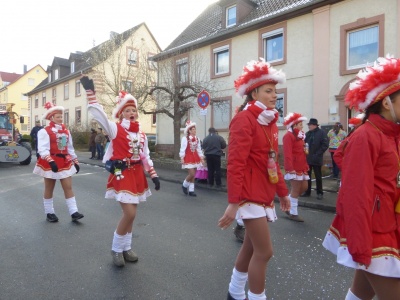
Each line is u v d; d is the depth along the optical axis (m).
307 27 14.08
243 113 2.63
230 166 2.53
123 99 4.14
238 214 2.59
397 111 1.95
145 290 3.40
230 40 17.25
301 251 4.63
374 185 1.94
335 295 3.33
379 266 1.86
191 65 18.48
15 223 5.90
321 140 8.02
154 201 8.06
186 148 8.88
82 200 7.94
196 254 4.45
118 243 4.00
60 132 5.99
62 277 3.70
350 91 2.15
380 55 11.97
